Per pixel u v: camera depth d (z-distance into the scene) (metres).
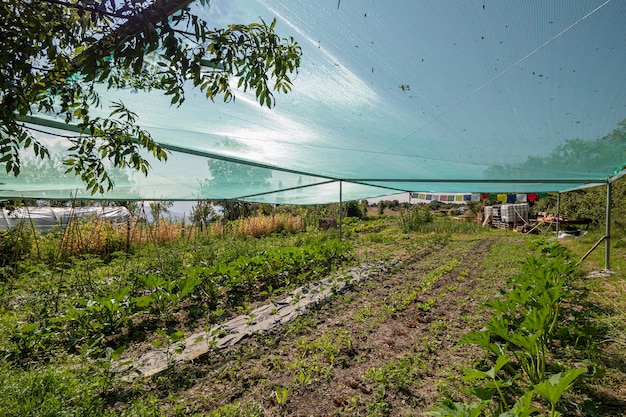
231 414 2.40
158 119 3.58
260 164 5.82
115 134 2.37
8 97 1.71
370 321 4.29
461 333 3.85
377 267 7.78
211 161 6.14
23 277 5.98
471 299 5.17
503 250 10.16
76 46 1.91
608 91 2.62
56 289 5.42
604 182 7.20
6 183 5.94
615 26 1.89
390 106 3.05
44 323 3.77
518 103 2.88
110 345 3.88
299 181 8.48
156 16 1.76
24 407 1.97
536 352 2.67
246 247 9.04
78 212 12.62
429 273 7.00
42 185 6.31
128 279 6.11
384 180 7.34
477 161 4.83
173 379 3.01
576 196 16.77
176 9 1.77
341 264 8.41
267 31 2.10
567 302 5.00
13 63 1.64
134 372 3.11
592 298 5.14
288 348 3.59
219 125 3.73
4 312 4.56
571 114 3.09
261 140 4.33
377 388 2.73
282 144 4.48
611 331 3.74
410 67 2.42
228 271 5.87
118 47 1.67
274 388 2.81
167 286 4.86
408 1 1.80
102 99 3.09
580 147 4.05
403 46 2.19
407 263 8.37
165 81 1.98
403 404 2.55
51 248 7.98
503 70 2.39
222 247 9.53
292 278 6.78
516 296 3.33
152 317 4.73
